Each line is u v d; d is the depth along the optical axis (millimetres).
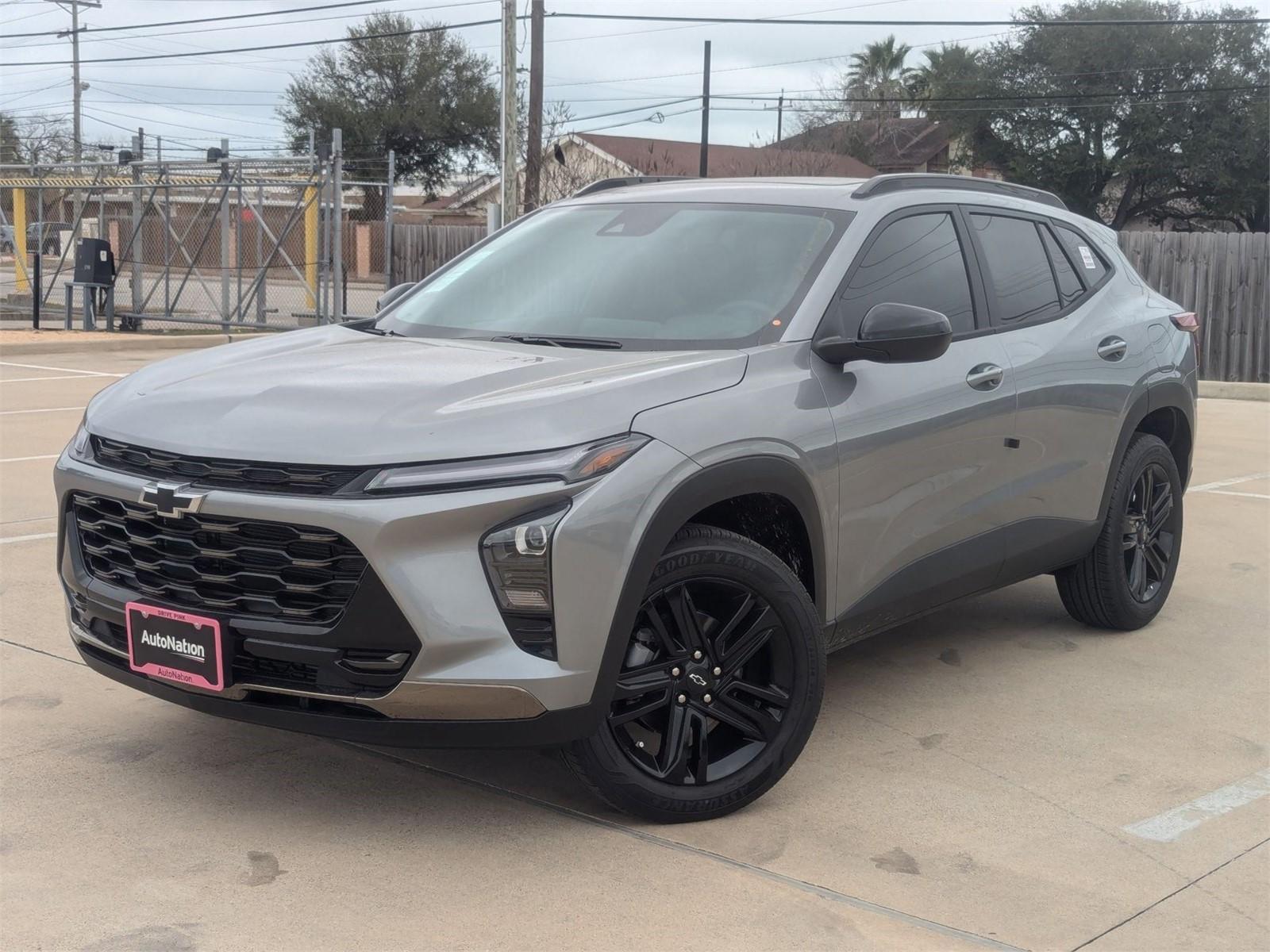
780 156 45031
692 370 3619
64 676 4602
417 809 3598
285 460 3172
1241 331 17844
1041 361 4734
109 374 14844
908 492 4145
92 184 21297
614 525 3211
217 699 3305
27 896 3062
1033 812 3725
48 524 7012
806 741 3705
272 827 3457
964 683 4844
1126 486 5273
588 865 3305
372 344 4105
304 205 20109
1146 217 50469
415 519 3074
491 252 4816
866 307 4133
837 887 3238
